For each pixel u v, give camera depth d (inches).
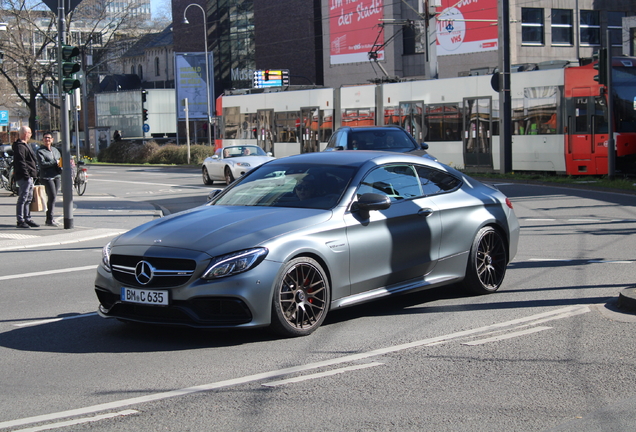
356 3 2177.7
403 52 2106.3
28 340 251.8
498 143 1020.5
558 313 272.5
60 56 570.6
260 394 187.0
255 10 2743.6
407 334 248.2
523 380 195.2
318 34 2544.3
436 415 169.5
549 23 1875.0
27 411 178.4
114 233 567.8
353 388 190.5
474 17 1844.2
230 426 164.6
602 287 317.1
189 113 2445.9
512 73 995.9
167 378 203.3
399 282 277.3
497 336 242.4
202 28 3006.9
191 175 1381.6
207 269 227.9
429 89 1085.8
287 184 278.1
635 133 908.0
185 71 2432.3
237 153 1074.7
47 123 3641.7
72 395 190.2
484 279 311.9
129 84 3730.3
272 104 1305.4
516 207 671.1
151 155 1978.3
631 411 170.7
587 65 930.1
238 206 271.3
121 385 197.9
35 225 583.8
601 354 217.8
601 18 1972.2
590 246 437.4
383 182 280.2
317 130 1221.1
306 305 246.4
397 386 191.6
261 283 230.2
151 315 238.7
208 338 247.6
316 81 2559.1
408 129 1110.4
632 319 257.6
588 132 917.8
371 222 264.7
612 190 796.6
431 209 287.7
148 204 801.6
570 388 187.9
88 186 1131.3
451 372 203.5
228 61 2891.2
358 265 259.4
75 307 305.7
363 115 1162.0
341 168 279.0
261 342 240.2
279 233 240.1
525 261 394.6
